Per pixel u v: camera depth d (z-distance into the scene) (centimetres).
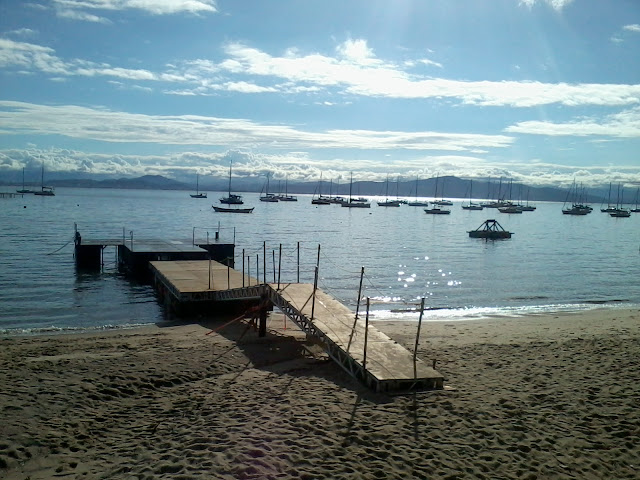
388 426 1260
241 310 2916
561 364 1886
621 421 1344
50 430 1234
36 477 1027
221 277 3356
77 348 2041
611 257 6594
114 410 1392
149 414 1365
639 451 1188
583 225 14325
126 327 2634
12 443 1152
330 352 1844
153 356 1905
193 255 4372
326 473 1017
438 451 1143
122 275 4325
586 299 3850
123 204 17538
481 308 3428
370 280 4428
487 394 1525
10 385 1502
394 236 8825
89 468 1059
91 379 1595
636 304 3691
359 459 1087
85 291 3597
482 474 1058
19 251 5275
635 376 1736
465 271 5094
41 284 3772
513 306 3534
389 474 1032
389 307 3384
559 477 1066
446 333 2525
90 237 6556
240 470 1008
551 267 5528
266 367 1862
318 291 2417
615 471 1101
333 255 6009
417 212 19562
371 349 1756
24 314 2900
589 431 1280
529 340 2350
